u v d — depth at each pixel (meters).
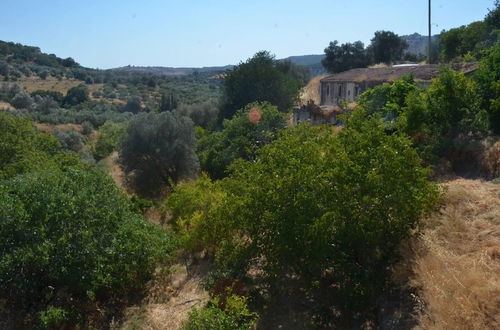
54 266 7.81
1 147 15.55
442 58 30.67
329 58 44.34
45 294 8.15
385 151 6.41
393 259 6.43
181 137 22.20
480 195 7.48
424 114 10.99
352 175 6.34
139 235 8.99
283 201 6.63
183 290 8.66
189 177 21.84
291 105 33.47
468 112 10.80
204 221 9.31
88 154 33.56
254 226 7.02
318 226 6.00
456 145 10.48
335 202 6.29
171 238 10.28
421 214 6.50
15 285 7.62
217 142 21.17
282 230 6.47
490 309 4.66
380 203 6.24
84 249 8.06
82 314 8.17
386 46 42.91
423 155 10.46
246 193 7.17
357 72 31.02
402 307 5.69
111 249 8.38
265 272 7.61
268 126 19.23
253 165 7.55
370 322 6.11
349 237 6.47
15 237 7.89
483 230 6.32
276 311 6.94
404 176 6.38
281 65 46.03
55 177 9.12
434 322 4.89
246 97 32.34
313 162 6.91
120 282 8.44
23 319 7.94
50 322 7.45
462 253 5.92
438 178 9.79
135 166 21.97
